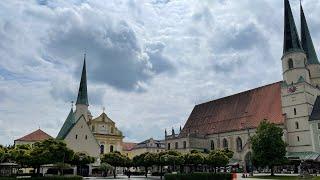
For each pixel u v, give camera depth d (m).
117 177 88.50
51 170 77.94
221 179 59.16
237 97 124.94
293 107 96.88
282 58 102.94
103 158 90.19
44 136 117.56
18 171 86.94
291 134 95.94
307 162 84.50
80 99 113.88
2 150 60.53
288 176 71.25
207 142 122.06
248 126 108.12
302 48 103.31
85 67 117.94
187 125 139.25
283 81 102.62
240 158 105.25
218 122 123.12
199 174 57.75
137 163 86.38
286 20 103.62
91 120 121.56
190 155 72.38
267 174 85.81
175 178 57.22
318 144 88.81
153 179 76.25
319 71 105.12
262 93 115.00
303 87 95.12
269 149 76.69
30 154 52.25
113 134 123.56
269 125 79.75
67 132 94.88
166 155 74.06
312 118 91.81
